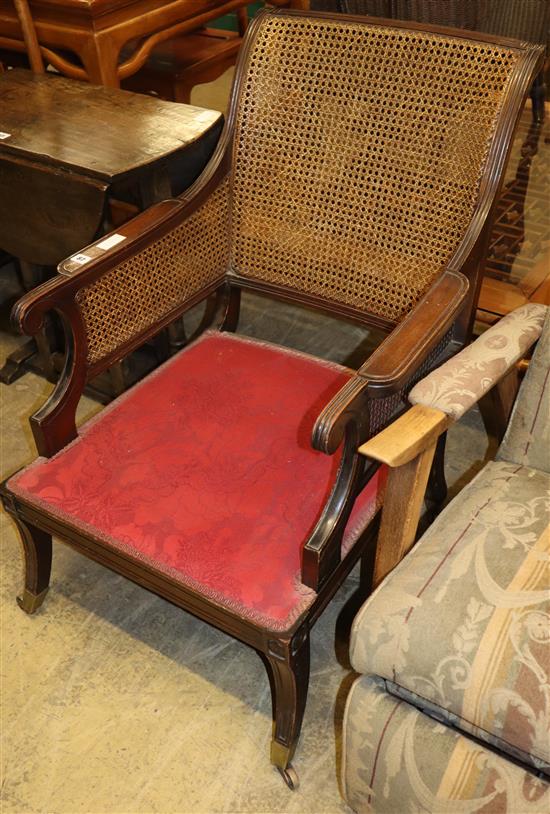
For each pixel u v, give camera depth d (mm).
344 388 1138
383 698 1170
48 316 2172
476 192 1415
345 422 1108
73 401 1438
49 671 1592
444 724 1148
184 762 1448
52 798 1400
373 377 1153
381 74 1448
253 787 1414
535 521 1221
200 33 2865
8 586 1759
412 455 1093
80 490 1357
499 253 2094
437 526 1260
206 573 1229
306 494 1332
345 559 1308
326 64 1490
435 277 1512
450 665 1062
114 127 1790
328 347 2391
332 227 1582
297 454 1402
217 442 1429
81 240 1745
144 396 1531
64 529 1359
